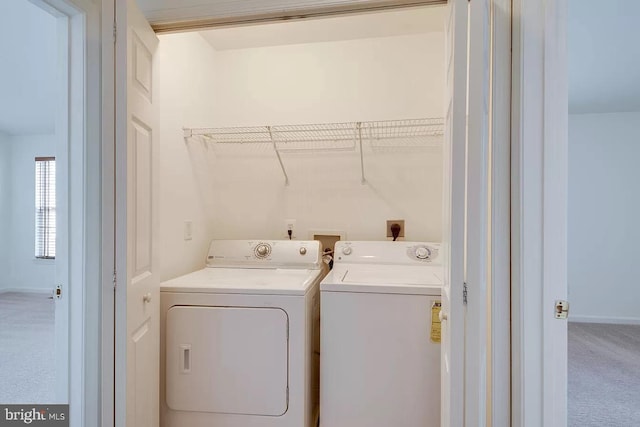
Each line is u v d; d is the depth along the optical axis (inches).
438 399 54.3
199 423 58.4
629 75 106.0
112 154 42.3
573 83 112.0
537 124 40.6
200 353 58.2
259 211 92.4
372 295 56.4
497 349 42.3
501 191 42.3
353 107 88.3
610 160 140.3
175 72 71.8
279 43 89.8
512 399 41.8
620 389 89.3
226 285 59.6
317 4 48.9
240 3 50.3
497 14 42.0
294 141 91.0
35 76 108.1
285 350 56.7
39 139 190.4
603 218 141.2
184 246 75.0
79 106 46.0
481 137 34.1
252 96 92.2
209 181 88.7
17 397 78.9
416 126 81.0
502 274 42.3
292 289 56.9
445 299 44.5
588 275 142.5
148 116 50.5
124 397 42.8
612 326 137.3
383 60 87.0
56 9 44.3
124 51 42.2
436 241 85.0
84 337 46.0
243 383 57.3
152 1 52.1
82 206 46.1
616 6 71.7
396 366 55.7
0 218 187.9
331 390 57.4
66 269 46.4
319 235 90.1
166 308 59.1
